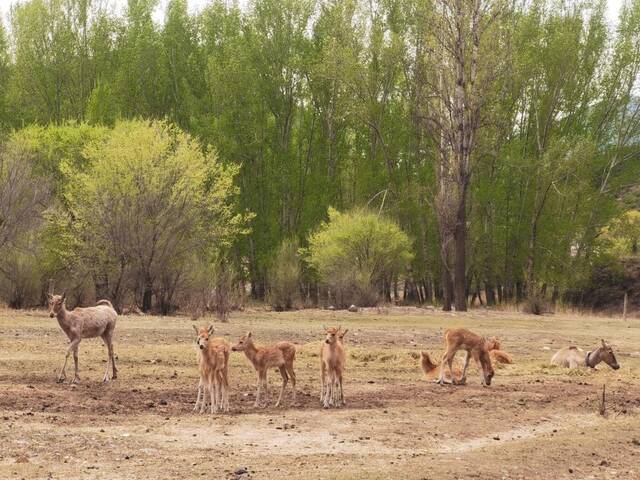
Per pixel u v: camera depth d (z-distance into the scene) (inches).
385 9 2267.5
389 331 1277.1
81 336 736.3
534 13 2220.7
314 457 505.0
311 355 962.7
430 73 1995.6
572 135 2281.0
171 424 581.3
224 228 1694.1
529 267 2176.4
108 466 471.2
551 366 949.2
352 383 781.9
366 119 2161.7
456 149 1936.5
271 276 1840.6
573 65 2203.5
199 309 1409.9
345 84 2142.0
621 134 2295.8
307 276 2146.9
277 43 2239.2
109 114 2210.9
